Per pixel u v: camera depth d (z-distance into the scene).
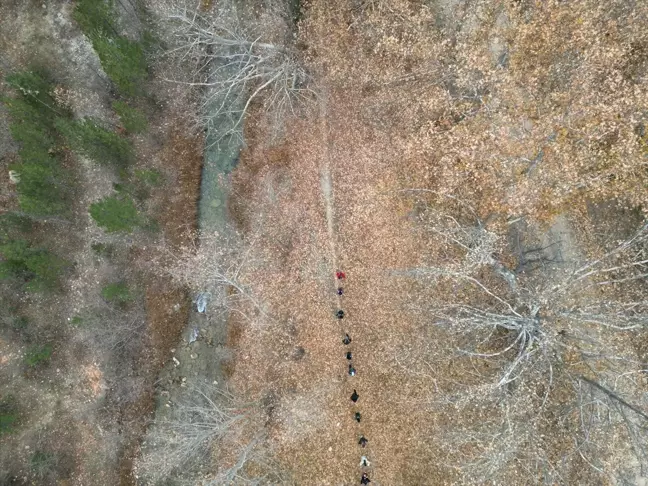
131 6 26.19
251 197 27.27
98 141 23.91
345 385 25.66
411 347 25.27
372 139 26.23
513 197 22.05
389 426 25.17
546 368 22.61
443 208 24.95
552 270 24.27
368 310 25.89
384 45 25.25
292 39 26.22
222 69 27.17
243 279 26.77
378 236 26.00
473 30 24.09
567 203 23.44
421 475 24.56
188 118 27.39
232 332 26.81
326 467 25.25
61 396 26.97
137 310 27.03
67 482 26.47
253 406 26.12
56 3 27.52
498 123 22.30
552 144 21.58
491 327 24.20
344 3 25.53
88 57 27.41
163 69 26.80
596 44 20.75
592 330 23.31
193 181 27.52
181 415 26.38
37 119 25.16
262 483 25.19
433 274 23.55
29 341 27.02
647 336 23.58
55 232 27.27
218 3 26.89
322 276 26.38
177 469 26.08
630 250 23.70
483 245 21.56
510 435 20.70
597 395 22.91
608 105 21.23
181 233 27.31
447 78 24.61
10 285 26.72
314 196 26.72
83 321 26.66
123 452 26.61
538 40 22.14
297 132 26.97
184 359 27.09
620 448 23.00
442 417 24.70
